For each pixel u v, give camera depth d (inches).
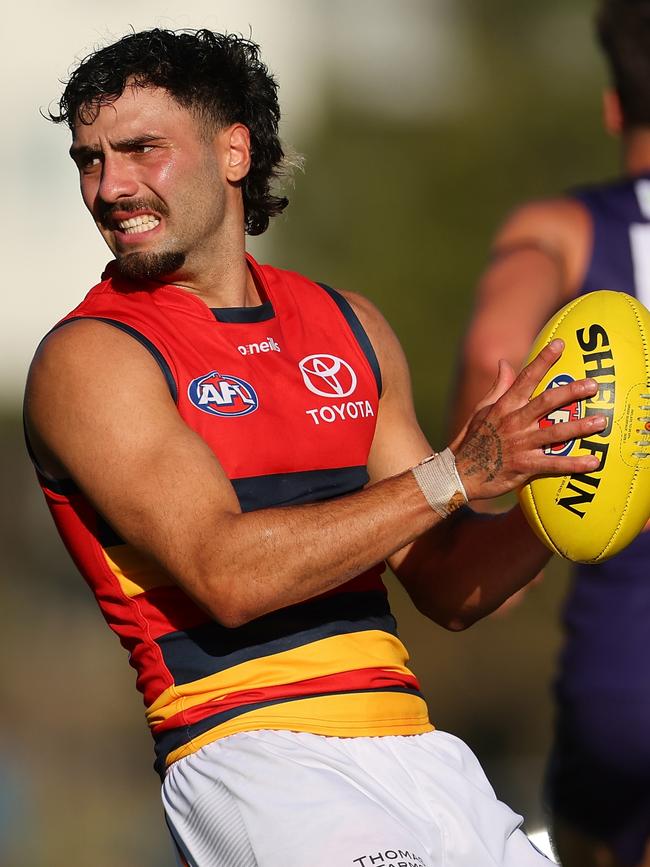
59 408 492.4
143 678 510.9
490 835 498.3
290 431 515.5
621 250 663.8
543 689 2568.9
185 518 472.7
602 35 690.2
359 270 3371.1
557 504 497.0
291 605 494.0
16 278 4254.4
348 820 458.6
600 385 489.7
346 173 3472.0
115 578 508.4
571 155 3452.3
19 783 1733.5
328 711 493.7
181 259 521.7
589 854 682.8
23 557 3644.2
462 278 3361.2
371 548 473.1
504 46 3582.7
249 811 468.1
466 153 3442.4
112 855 1508.4
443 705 2470.5
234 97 543.5
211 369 511.2
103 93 512.1
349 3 3750.0
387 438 565.3
